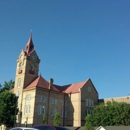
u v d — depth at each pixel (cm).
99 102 8150
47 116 6956
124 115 5894
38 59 7969
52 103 7269
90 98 7862
